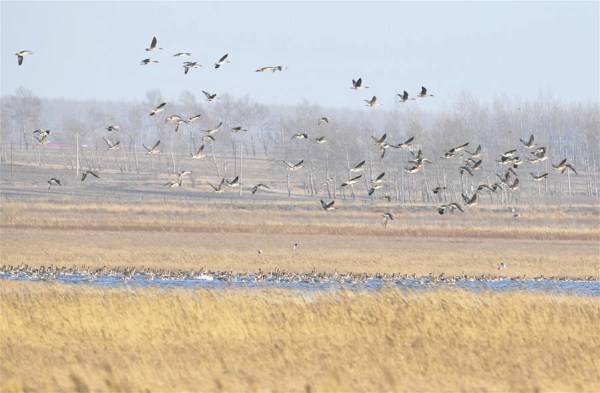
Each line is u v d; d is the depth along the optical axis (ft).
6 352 96.68
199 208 363.97
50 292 134.82
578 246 284.82
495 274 225.15
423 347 100.27
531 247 280.10
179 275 202.80
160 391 79.77
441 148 488.85
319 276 203.10
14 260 233.35
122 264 231.09
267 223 317.83
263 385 81.97
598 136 536.01
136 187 501.97
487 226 326.85
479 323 112.06
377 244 278.67
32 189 474.90
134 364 88.58
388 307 121.70
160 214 342.64
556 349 100.73
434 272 228.43
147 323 111.24
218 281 195.42
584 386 83.61
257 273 216.74
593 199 475.72
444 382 85.20
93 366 88.79
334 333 107.86
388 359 93.56
